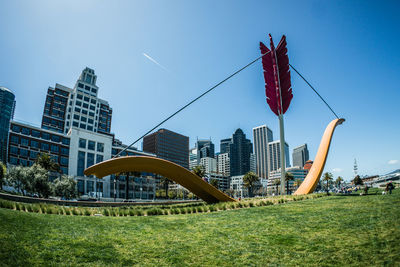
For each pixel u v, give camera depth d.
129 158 17.94
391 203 12.30
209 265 6.13
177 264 6.23
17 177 44.59
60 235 8.00
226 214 12.92
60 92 113.94
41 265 5.82
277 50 31.67
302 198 21.09
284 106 29.86
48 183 46.75
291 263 5.91
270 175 180.88
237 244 7.54
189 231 9.27
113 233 8.77
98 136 90.75
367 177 108.38
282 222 9.94
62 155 82.75
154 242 7.89
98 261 6.29
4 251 6.15
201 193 20.23
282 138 29.22
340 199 17.20
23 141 75.19
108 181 83.94
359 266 5.30
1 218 8.85
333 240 7.06
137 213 14.17
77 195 58.81
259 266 5.91
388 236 6.67
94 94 118.00
